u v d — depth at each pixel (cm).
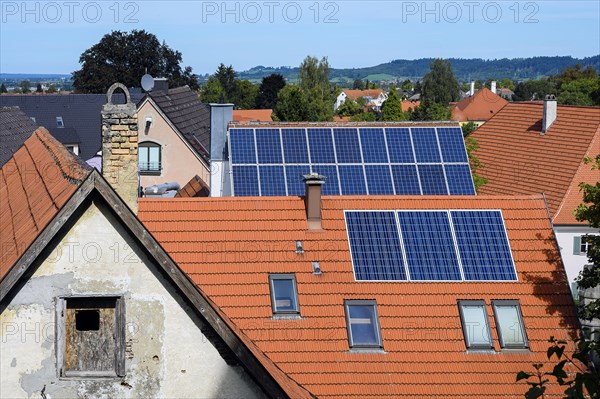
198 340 2934
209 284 4162
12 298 2903
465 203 4647
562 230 9431
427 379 3919
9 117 9119
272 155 6475
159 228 4369
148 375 2928
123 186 3638
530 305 4238
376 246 4388
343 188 6303
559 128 10888
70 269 2911
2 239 3628
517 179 10594
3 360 2914
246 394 2938
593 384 2088
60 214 2861
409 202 4628
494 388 3919
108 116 3609
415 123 6806
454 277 4288
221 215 4438
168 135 10475
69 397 2930
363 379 3894
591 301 4953
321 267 4266
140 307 2922
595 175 9844
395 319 4106
